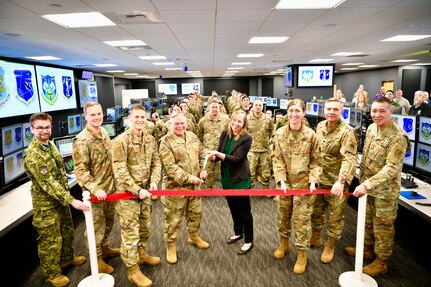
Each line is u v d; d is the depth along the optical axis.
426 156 2.82
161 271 2.50
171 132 2.49
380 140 2.26
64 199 2.12
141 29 4.35
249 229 2.71
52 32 4.43
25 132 3.26
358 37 5.41
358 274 2.22
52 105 7.78
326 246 2.60
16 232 2.61
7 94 5.74
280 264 2.57
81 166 2.28
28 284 2.41
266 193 2.34
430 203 2.40
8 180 2.88
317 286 2.29
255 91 21.39
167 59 8.80
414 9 3.48
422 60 10.22
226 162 2.61
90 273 2.49
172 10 3.34
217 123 4.26
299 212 2.37
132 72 14.41
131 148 2.28
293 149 2.36
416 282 2.33
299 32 4.86
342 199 2.45
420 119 2.88
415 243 2.69
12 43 5.38
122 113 8.77
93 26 4.07
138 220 2.31
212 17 3.71
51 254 2.27
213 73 16.86
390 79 13.47
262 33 4.90
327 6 3.33
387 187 2.22
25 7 3.08
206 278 2.41
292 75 11.17
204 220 3.47
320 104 5.77
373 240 2.53
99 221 2.43
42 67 7.27
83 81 10.27
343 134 2.37
